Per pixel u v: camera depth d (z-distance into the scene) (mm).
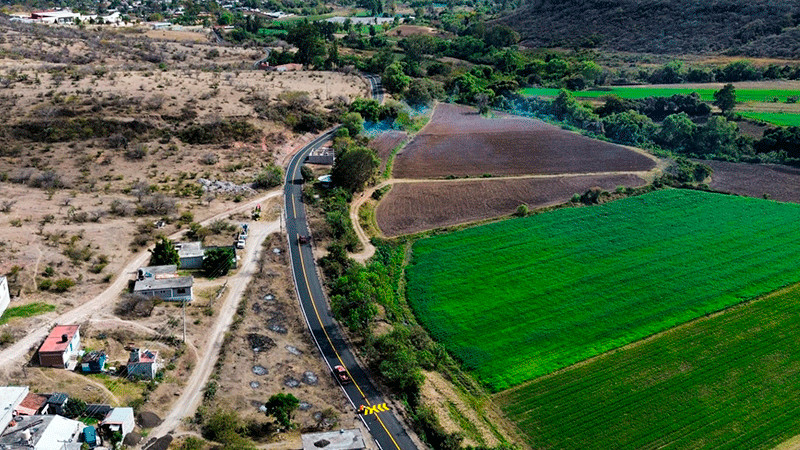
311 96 198250
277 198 140375
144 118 160125
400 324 100125
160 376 84000
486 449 77375
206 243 118500
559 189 154875
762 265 125000
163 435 74688
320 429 78625
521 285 116250
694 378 94938
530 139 187625
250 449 72562
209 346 91500
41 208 122625
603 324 106312
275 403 77688
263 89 192375
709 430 85625
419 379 86000
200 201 134500
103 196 131250
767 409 89562
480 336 102562
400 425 80375
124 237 116312
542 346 100688
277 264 114875
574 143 185250
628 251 128500
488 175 161500
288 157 163000
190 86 184625
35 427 69062
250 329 96250
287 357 91500
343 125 181750
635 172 165750
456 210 143625
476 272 120000
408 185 155000
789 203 152250
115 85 176125
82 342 87375
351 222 133875
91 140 151875
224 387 83875
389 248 127312
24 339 86438
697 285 117750
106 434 72188
